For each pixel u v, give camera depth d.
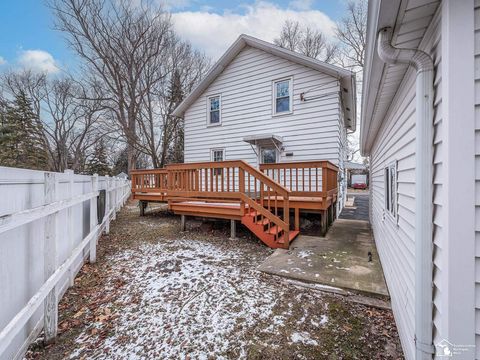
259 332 2.10
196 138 9.38
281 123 7.48
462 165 1.14
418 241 1.43
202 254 4.07
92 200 3.71
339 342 1.98
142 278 3.13
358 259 3.76
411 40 1.56
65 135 19.73
